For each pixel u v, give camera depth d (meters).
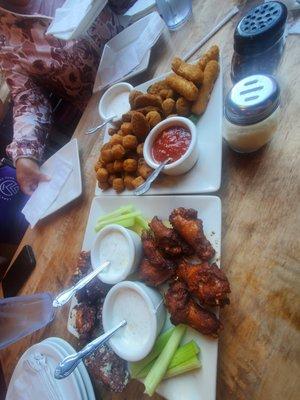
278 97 0.37
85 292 0.46
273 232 0.39
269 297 0.36
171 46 0.60
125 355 0.37
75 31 0.61
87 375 0.43
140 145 0.50
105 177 0.52
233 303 0.37
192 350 0.36
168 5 0.59
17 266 0.61
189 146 0.43
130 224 0.47
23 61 0.83
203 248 0.39
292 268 0.36
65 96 0.93
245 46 0.42
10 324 0.51
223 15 0.56
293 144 0.41
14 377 0.50
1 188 0.96
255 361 0.34
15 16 0.78
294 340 0.33
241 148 0.42
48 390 0.45
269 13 0.41
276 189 0.40
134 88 0.57
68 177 0.62
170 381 0.37
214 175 0.44
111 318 0.41
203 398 0.35
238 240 0.40
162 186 0.47
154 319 0.37
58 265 0.57
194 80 0.47
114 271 0.44
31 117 0.81
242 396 0.34
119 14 0.79
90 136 0.64
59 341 0.48
